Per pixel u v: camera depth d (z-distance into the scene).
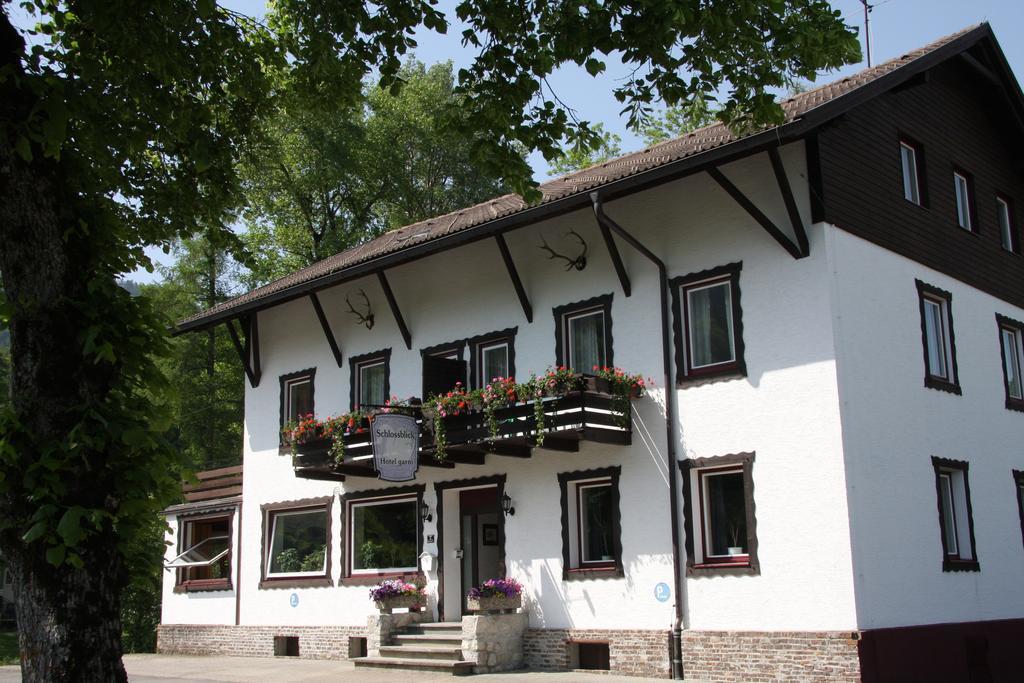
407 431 16.38
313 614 19.89
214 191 11.57
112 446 6.46
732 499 14.43
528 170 9.95
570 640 15.66
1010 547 16.39
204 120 10.77
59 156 6.70
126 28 9.02
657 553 14.90
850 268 14.17
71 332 6.61
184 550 23.38
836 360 13.49
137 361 6.96
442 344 18.67
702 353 15.06
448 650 15.99
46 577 6.06
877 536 13.46
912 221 15.84
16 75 6.70
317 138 33.53
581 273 16.72
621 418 15.24
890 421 14.23
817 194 13.94
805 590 13.28
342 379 20.45
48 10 9.56
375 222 36.91
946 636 14.11
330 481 19.98
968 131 18.41
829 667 12.83
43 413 6.39
